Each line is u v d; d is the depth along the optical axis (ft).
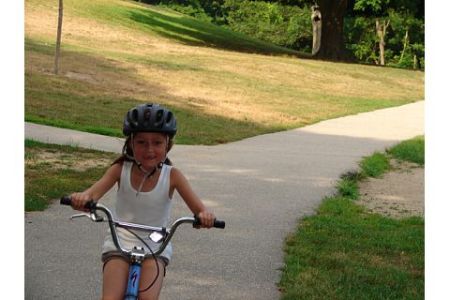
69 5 152.46
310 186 41.37
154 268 15.94
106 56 106.01
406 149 59.98
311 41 272.51
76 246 26.94
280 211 34.50
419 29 255.70
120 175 16.52
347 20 256.93
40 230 28.81
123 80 90.58
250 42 171.63
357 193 42.47
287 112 82.74
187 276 24.23
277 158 51.06
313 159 51.31
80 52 105.81
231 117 75.31
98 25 139.85
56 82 82.17
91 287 22.72
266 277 24.41
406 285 23.88
